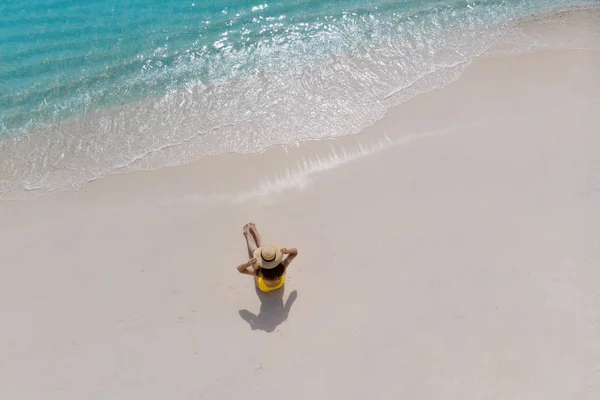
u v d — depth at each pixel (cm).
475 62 884
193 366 568
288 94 838
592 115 784
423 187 704
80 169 742
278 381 559
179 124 799
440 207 684
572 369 558
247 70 885
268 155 745
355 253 645
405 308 604
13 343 581
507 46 911
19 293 618
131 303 609
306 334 589
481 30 944
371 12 980
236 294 616
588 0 996
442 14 973
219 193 704
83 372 564
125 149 766
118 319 598
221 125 792
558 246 646
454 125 780
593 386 547
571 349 571
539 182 707
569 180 707
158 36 948
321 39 934
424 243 652
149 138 781
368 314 601
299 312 604
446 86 842
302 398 548
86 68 899
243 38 941
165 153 755
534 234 658
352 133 772
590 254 638
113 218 682
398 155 743
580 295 608
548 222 668
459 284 620
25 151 770
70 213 689
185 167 734
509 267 631
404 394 550
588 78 843
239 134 776
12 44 938
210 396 550
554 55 887
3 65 903
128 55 918
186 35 949
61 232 670
